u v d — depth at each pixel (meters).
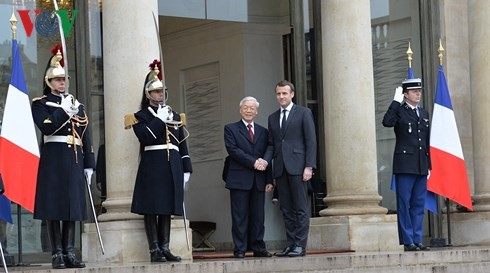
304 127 16.36
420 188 17.20
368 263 15.78
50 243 15.41
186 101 21.30
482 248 17.80
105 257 15.58
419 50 20.53
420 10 20.53
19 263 15.69
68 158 14.24
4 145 14.85
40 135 16.34
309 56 19.47
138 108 15.79
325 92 18.30
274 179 16.61
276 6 20.03
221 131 20.70
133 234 15.54
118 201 15.73
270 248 19.55
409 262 16.12
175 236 15.78
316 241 18.06
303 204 16.20
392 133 20.06
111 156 15.87
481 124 19.92
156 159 15.05
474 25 20.00
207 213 20.86
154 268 13.95
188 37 21.23
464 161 20.16
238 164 16.38
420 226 17.23
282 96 16.52
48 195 14.10
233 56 20.41
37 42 16.69
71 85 16.80
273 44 20.05
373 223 17.83
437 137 19.03
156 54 16.05
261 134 16.59
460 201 19.00
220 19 19.89
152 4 16.05
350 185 18.00
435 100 19.14
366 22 18.22
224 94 20.61
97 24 17.03
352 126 18.02
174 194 15.05
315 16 19.45
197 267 14.34
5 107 14.94
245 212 16.31
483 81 19.91
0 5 16.52
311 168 16.22
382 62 20.11
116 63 15.86
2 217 15.16
